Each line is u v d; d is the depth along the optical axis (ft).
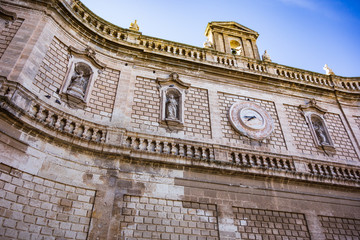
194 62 69.97
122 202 46.19
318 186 58.03
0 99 40.65
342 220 55.88
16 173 39.68
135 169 49.78
